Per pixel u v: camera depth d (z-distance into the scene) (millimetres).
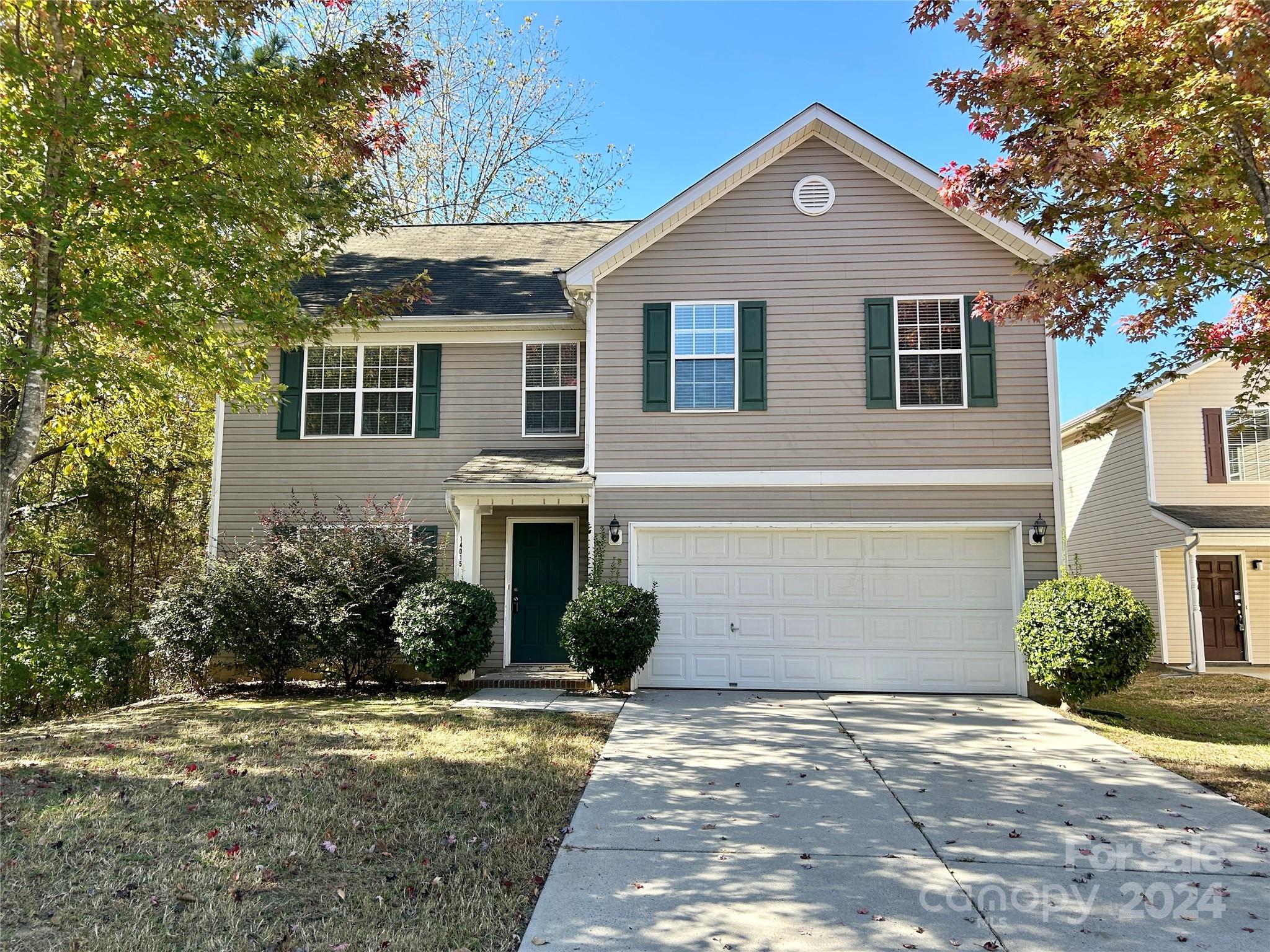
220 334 8914
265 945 3951
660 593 11562
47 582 14719
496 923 4258
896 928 4312
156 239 7844
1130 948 4133
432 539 12555
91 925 4109
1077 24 6887
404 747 7820
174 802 6047
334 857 5070
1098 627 9477
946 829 5801
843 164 11852
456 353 13172
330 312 9664
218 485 12898
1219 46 6164
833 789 6699
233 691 11680
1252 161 6922
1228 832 5777
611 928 4266
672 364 11773
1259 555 16109
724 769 7277
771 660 11383
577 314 12469
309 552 11344
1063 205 7660
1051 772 7258
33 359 7180
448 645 10695
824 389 11578
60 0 7383
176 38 7941
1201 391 16203
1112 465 17797
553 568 12750
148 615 13305
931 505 11297
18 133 7305
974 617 11211
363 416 13055
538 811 6020
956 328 11531
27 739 8250
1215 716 10188
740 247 11883
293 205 8422
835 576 11430
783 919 4398
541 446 12938
